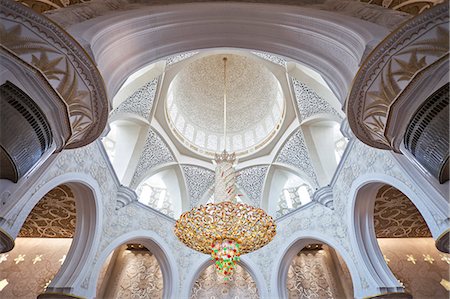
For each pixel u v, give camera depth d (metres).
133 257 10.81
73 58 3.13
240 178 11.00
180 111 11.47
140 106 8.99
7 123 2.73
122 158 9.05
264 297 8.73
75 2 4.35
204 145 11.55
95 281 7.08
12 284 8.96
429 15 2.84
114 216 8.08
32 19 2.79
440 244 3.87
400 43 3.05
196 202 10.75
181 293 8.84
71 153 6.14
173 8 4.34
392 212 8.36
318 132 9.55
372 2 4.39
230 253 6.30
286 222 9.35
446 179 3.23
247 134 11.78
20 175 3.01
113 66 4.11
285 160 10.32
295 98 9.37
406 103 3.12
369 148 6.59
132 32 4.20
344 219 7.68
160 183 11.08
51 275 9.19
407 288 9.16
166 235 9.24
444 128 2.88
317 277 10.19
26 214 4.70
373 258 6.96
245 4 4.43
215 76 11.59
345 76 4.06
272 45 4.65
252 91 11.64
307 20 4.24
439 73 2.83
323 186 8.81
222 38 4.72
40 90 2.93
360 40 3.70
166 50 4.59
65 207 7.99
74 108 3.33
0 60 2.66
